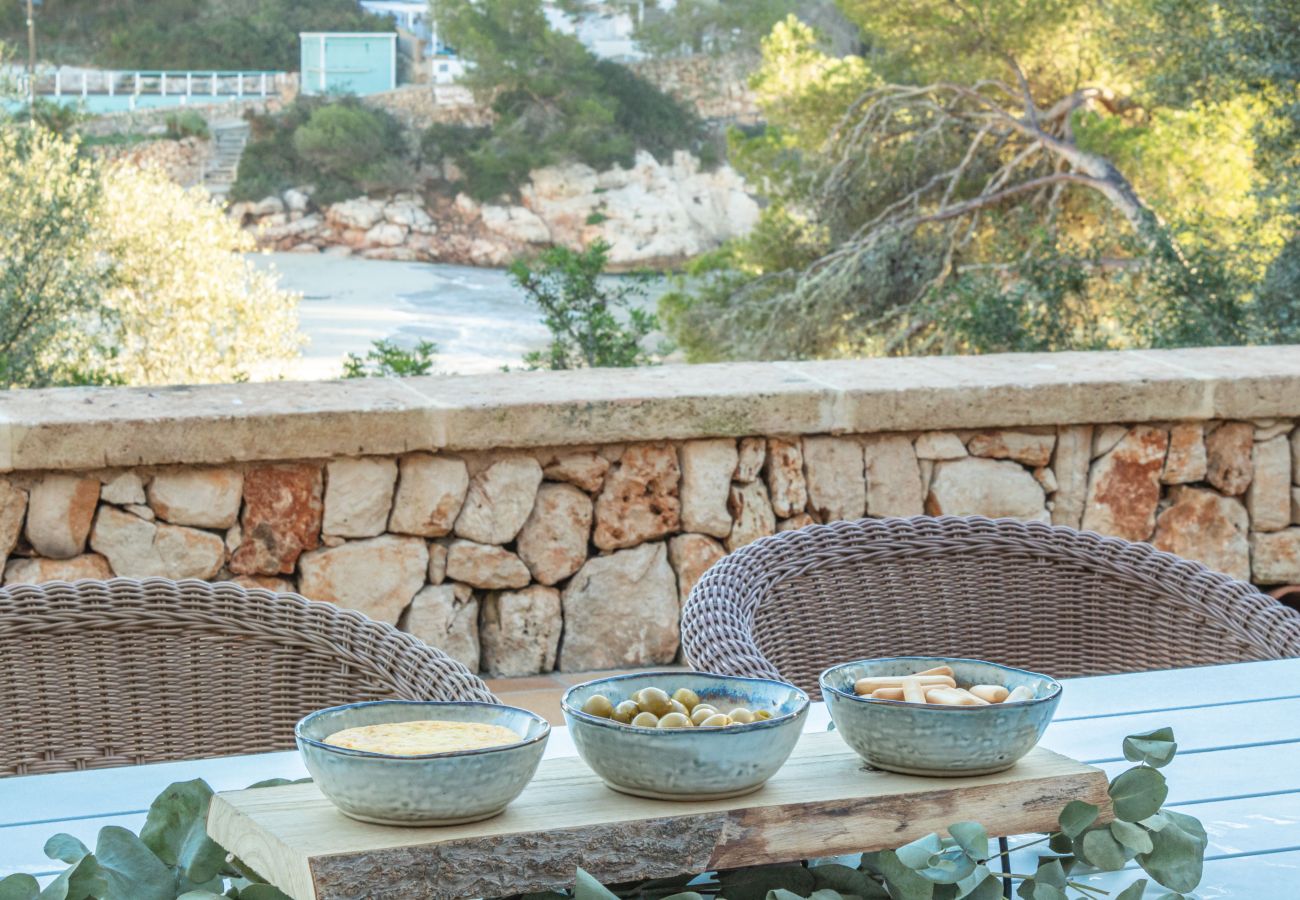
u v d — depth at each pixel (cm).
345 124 3291
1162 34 923
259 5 3903
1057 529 215
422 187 3381
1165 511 415
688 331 1186
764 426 381
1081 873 118
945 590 212
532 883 100
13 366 953
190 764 146
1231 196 984
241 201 3297
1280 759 150
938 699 117
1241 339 825
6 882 99
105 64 3838
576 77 3362
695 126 3528
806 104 1184
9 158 989
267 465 353
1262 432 418
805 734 129
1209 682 176
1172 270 848
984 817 111
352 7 3988
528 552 377
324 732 109
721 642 180
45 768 175
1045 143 1102
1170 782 144
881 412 387
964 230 1180
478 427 358
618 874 102
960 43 1136
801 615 206
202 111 3459
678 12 3541
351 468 358
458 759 98
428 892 97
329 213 3312
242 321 1406
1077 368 419
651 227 3397
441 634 371
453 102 3481
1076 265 927
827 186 1188
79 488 340
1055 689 118
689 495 385
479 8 3328
